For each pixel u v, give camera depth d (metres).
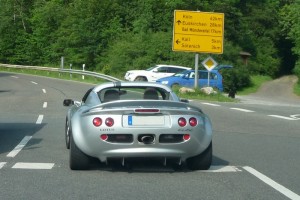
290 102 40.41
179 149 8.79
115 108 8.77
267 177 9.04
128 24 73.06
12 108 22.08
